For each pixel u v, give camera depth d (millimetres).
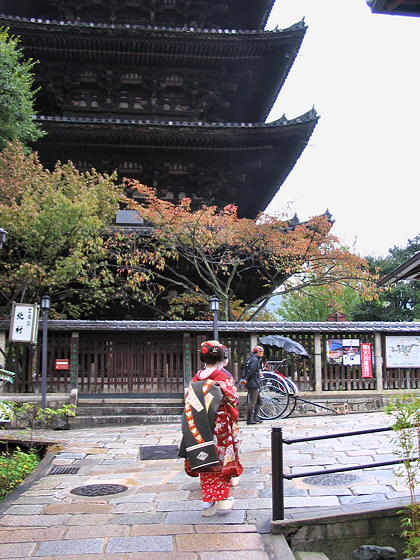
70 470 8258
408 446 5340
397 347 15141
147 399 14133
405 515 5430
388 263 41969
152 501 6367
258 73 24922
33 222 14133
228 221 17922
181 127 20938
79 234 15047
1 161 16125
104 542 5055
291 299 37656
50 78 23453
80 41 21984
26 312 12766
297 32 22094
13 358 13961
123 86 24516
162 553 4762
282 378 13156
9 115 16344
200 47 22734
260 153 22750
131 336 14430
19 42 21859
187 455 5586
